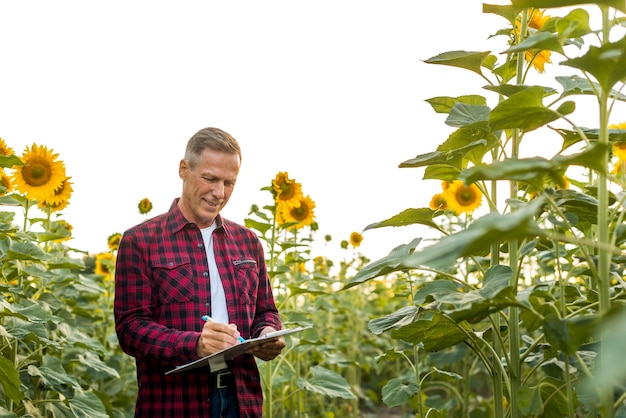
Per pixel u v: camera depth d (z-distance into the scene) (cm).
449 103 274
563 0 154
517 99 192
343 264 671
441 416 341
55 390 377
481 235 128
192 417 276
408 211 247
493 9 260
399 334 235
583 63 169
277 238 447
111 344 552
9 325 335
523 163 152
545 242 280
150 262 286
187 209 297
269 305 322
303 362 609
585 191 280
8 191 402
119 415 467
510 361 231
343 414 655
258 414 291
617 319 114
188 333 267
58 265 396
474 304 187
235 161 289
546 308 199
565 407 246
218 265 296
